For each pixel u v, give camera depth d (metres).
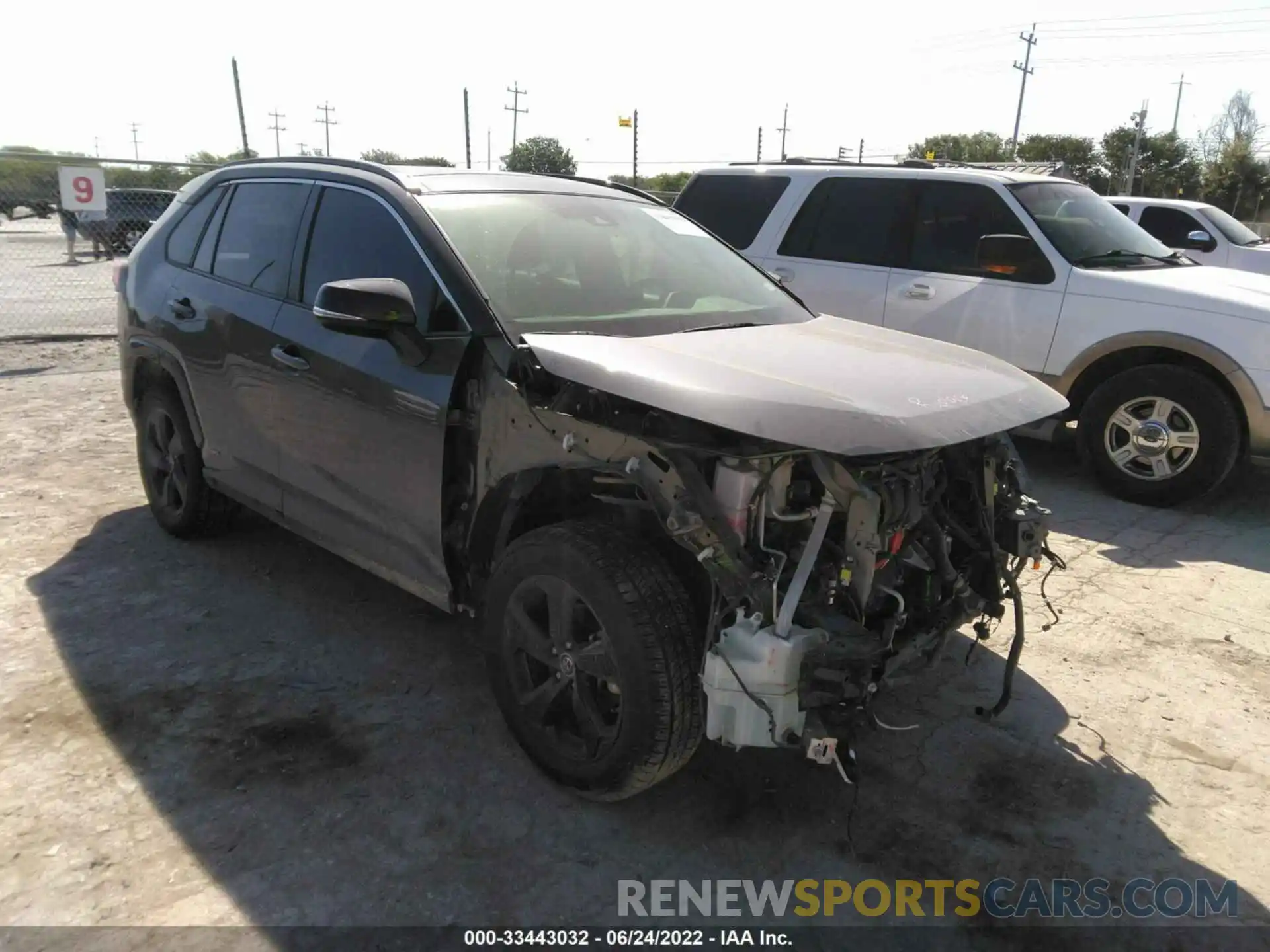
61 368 9.27
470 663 3.81
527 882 2.64
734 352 3.03
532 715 3.04
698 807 2.98
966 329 6.58
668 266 3.88
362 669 3.74
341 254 3.68
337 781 3.03
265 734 3.27
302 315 3.75
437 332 3.20
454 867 2.68
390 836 2.79
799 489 2.66
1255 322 5.56
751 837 2.86
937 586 2.98
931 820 2.97
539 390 2.94
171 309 4.50
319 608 4.25
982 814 3.00
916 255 6.83
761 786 3.10
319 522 3.81
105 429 7.05
